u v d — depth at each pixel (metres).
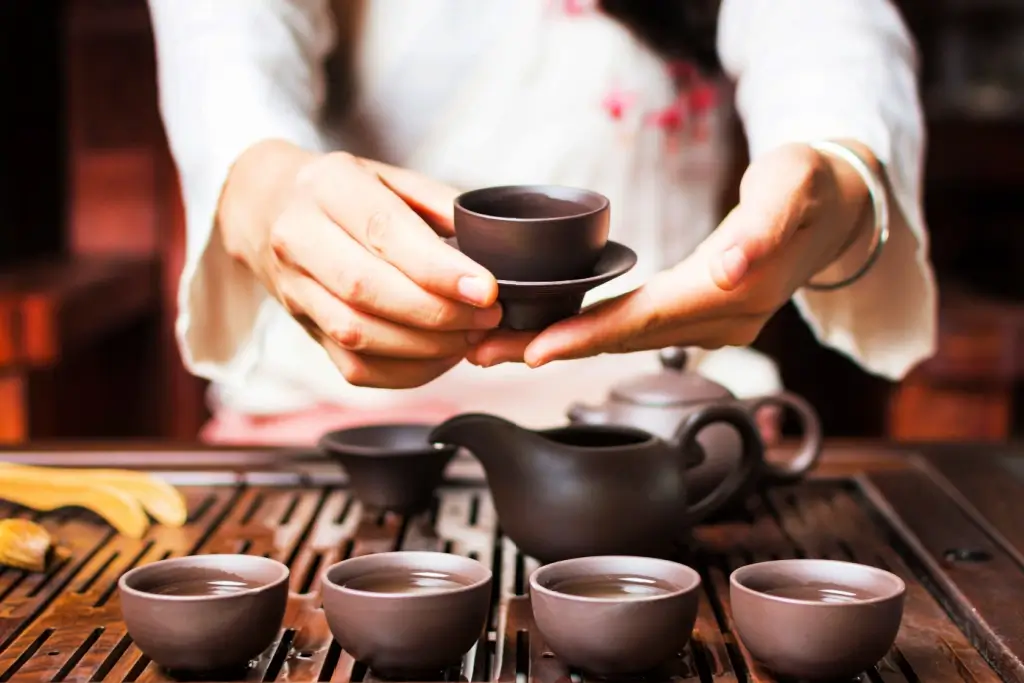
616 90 1.40
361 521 1.07
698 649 0.89
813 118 1.12
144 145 2.15
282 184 1.01
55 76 2.38
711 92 1.47
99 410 2.14
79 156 2.15
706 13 1.42
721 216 2.12
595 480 0.95
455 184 1.41
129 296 2.05
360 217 0.93
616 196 1.43
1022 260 2.49
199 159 1.09
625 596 0.89
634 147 1.42
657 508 0.96
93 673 0.87
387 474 1.05
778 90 1.17
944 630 0.91
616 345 0.95
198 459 1.17
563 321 0.94
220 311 1.16
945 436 2.08
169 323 2.19
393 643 0.85
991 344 2.04
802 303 1.15
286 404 1.44
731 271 0.92
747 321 0.98
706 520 1.07
